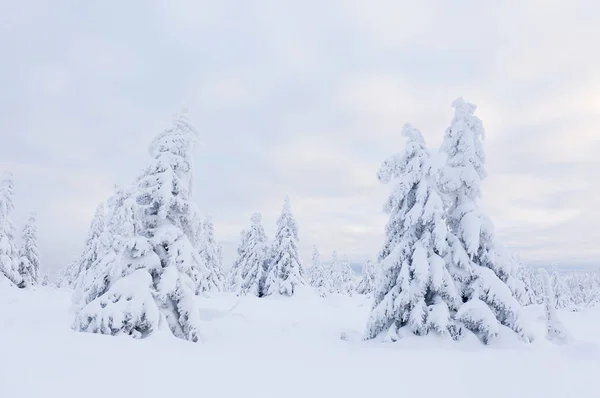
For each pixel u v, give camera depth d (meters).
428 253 15.81
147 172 15.57
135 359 7.66
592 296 76.38
